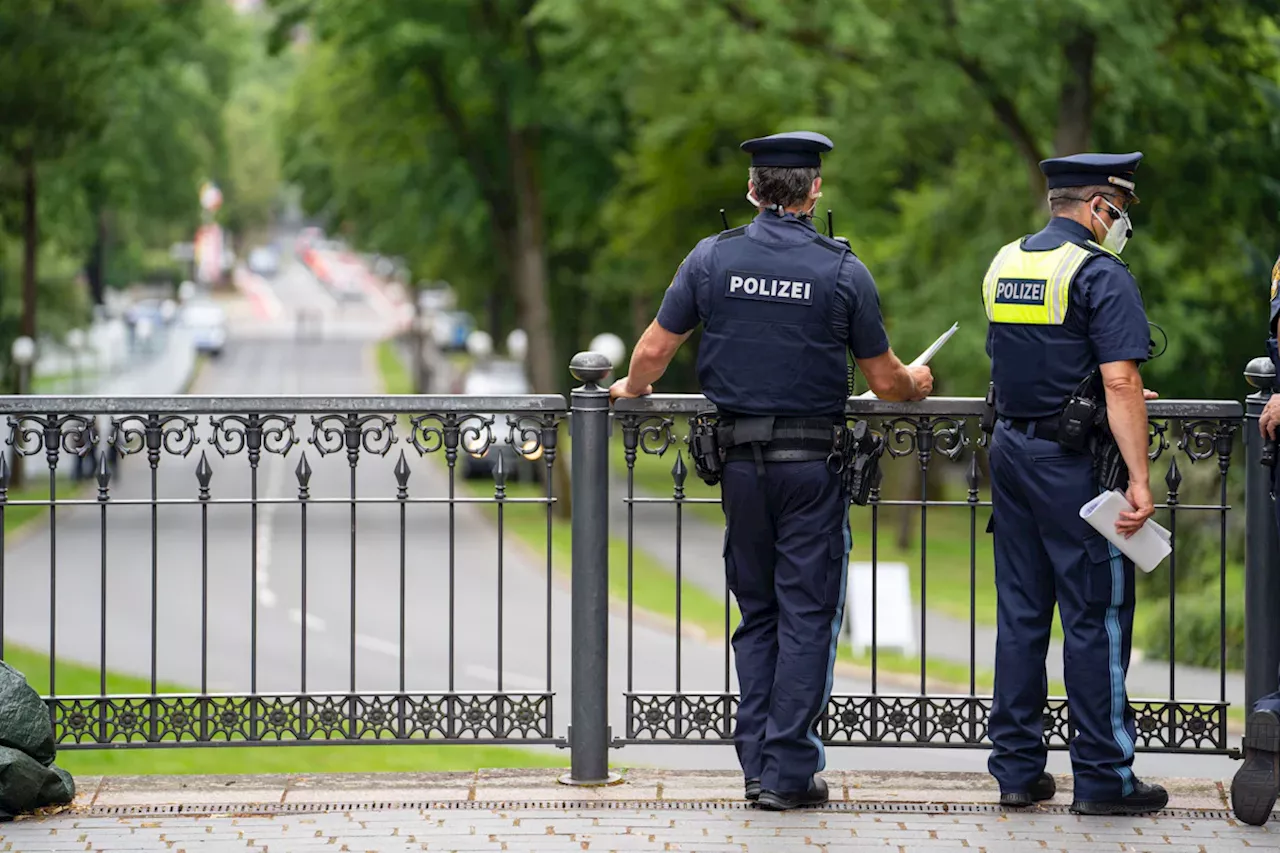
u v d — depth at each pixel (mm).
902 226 89688
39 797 15422
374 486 117188
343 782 16453
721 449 15164
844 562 15242
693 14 67688
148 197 153750
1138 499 14367
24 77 83438
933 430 16125
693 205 109688
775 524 15211
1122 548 14539
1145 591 66625
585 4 76938
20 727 15516
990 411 15398
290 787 16281
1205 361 74062
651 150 103938
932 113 65750
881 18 64562
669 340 15234
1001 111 69312
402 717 16375
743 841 14680
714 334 15023
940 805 15688
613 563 84625
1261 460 15305
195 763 35031
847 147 73625
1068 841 14727
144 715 16312
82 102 88938
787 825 15117
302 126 139750
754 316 14820
